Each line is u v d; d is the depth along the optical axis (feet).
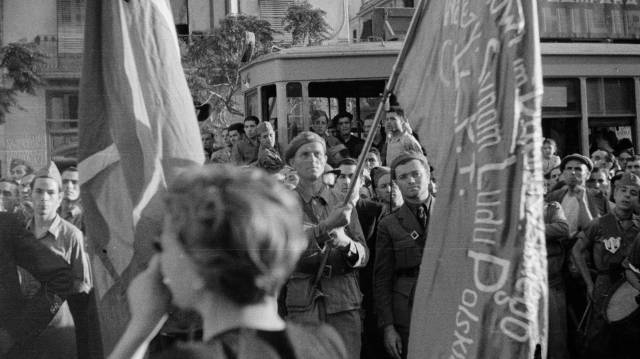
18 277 16.46
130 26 14.40
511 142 11.04
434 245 11.89
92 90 14.30
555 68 34.94
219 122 65.05
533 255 10.82
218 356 5.69
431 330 11.76
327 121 32.19
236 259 5.75
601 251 21.26
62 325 16.74
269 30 69.46
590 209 24.89
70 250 17.33
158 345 9.87
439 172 12.10
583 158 24.18
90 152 14.11
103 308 13.55
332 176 21.47
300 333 5.88
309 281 16.05
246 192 5.85
